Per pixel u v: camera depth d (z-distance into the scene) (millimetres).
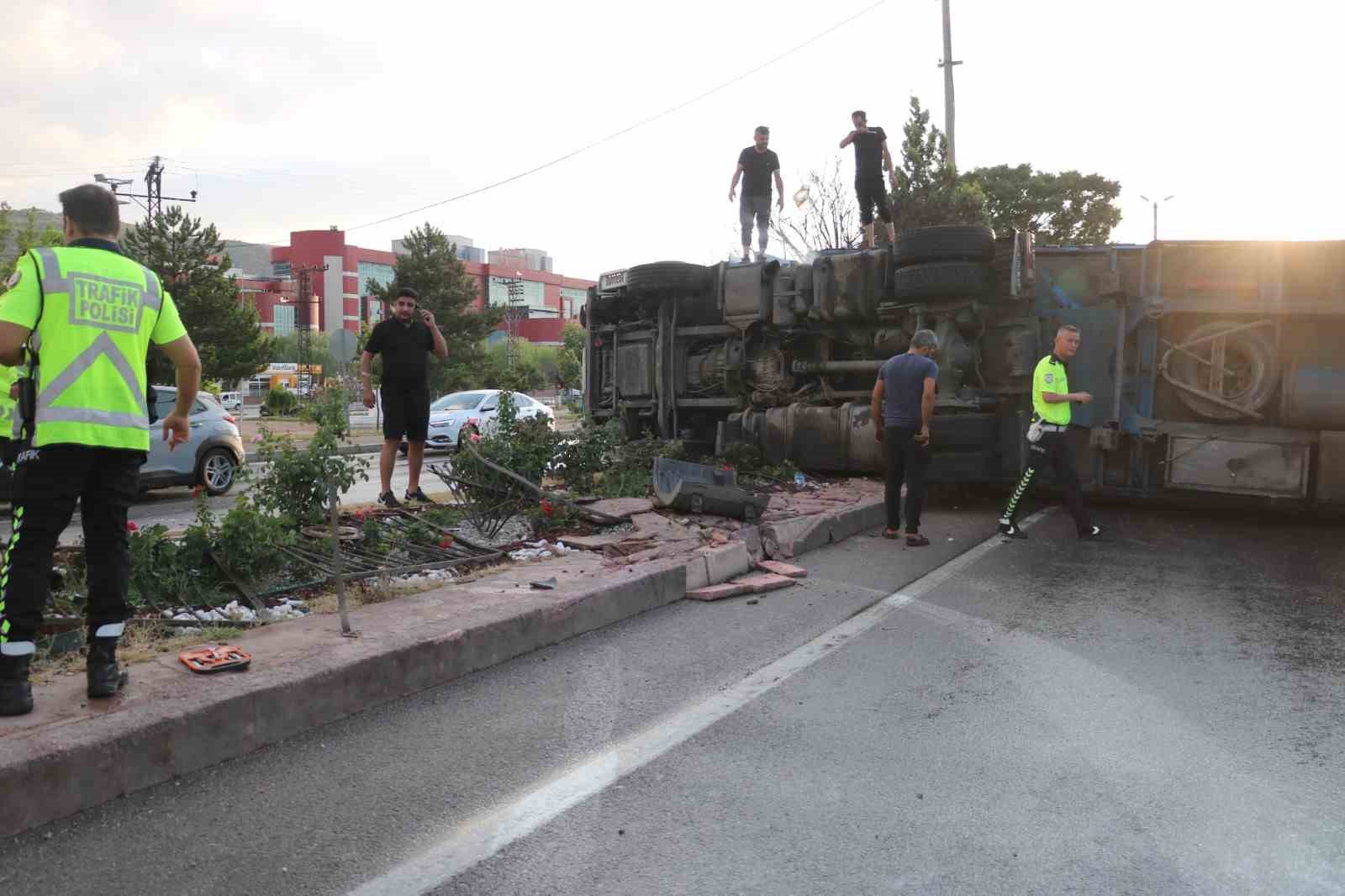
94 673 3576
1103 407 9648
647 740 3822
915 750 3736
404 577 5926
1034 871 2826
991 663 4871
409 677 4332
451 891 2699
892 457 8289
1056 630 5504
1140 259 9438
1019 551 7898
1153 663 4887
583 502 8258
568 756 3648
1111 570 7188
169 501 12133
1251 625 5652
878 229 13125
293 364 81875
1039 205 39781
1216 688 4500
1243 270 8859
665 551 6656
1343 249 8438
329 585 5594
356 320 113875
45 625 4316
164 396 12289
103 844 2932
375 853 2902
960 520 9469
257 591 5328
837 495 9656
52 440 3451
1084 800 3301
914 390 8078
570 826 3088
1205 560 7582
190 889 2684
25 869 2773
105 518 3648
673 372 12539
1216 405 9133
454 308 54031
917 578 6891
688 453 12461
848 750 3732
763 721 4039
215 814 3143
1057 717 4109
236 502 5816
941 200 23047
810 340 11695
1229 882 2777
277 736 3760
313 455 6777
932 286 9703
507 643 4871
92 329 3586
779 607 6047
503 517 7727
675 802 3270
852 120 12672
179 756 3418
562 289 151500
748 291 11523
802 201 13195
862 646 5180
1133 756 3684
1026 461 8586
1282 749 3773
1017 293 9547
